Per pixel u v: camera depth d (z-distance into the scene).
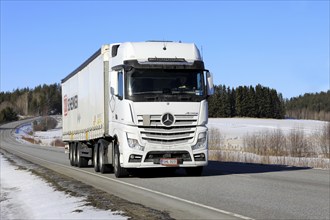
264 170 19.03
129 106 14.90
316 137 43.09
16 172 21.88
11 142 109.00
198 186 13.25
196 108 15.21
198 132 15.20
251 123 107.62
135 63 15.05
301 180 14.63
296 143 37.91
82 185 14.22
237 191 12.09
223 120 120.81
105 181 15.38
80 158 23.56
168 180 15.01
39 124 160.62
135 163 14.84
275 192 11.85
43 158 36.25
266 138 40.28
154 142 14.91
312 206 9.73
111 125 16.67
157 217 8.48
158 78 15.13
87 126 21.08
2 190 15.34
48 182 15.84
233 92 152.00
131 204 10.04
